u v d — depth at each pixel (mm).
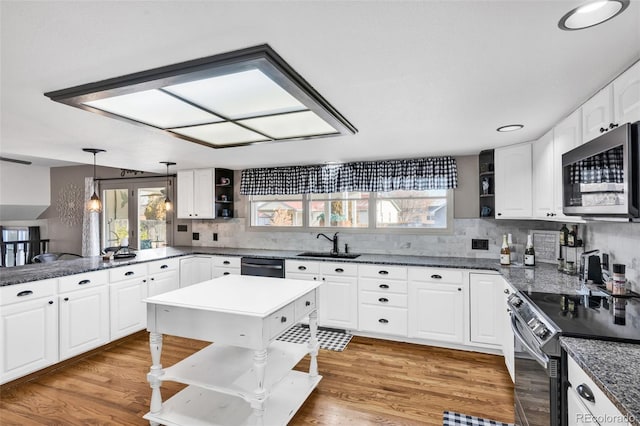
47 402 2500
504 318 2926
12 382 2754
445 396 2574
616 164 1503
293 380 2660
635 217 1412
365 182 4262
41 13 1160
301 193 4625
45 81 1725
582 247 2867
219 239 5215
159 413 2209
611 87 1726
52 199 6320
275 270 4176
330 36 1326
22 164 5953
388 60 1531
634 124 1415
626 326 1539
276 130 2729
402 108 2197
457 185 3982
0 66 1559
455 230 4004
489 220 3871
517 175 3256
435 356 3289
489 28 1272
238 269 4418
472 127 2660
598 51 1447
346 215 4570
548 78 1728
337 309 3859
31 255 6262
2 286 2586
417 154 3828
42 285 2842
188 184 4992
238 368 2303
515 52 1459
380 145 3332
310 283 2686
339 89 1870
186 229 5430
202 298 2232
